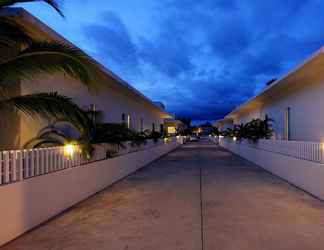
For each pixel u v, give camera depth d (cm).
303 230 470
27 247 411
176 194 753
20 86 651
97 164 795
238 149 2036
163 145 2105
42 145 712
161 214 567
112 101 1392
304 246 406
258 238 435
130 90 1452
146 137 1600
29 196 486
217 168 1299
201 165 1425
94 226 498
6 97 571
